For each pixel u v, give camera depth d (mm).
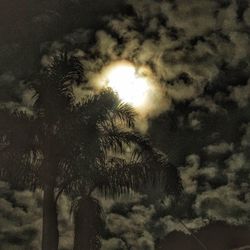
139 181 11750
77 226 11602
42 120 12016
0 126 11938
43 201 11789
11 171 11719
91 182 11648
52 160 11781
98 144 11656
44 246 11609
